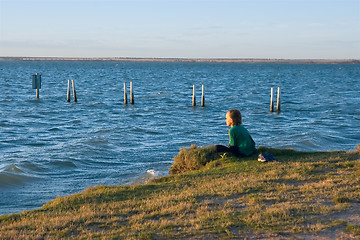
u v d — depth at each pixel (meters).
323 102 48.19
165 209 7.66
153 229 6.62
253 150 12.51
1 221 8.06
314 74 145.25
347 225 6.33
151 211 7.80
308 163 10.96
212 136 25.70
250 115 36.69
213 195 8.60
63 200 9.30
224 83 88.25
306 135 24.25
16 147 22.08
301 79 107.75
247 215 7.00
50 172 16.27
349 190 8.33
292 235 6.09
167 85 80.19
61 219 7.48
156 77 113.81
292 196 8.12
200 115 37.16
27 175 15.41
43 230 6.89
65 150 20.31
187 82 91.12
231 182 9.58
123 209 7.99
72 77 107.19
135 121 33.12
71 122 32.25
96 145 21.69
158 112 39.12
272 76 126.31
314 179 9.52
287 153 12.76
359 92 64.31
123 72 151.12
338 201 7.54
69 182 14.73
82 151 20.06
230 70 192.00
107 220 7.30
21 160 17.75
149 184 10.69
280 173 10.08
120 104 45.88
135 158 18.95
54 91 62.38
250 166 11.13
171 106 44.25
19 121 32.41
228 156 12.30
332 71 184.50
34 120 33.16
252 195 8.30
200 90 67.50
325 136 24.38
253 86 78.44
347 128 28.94
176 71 170.62
